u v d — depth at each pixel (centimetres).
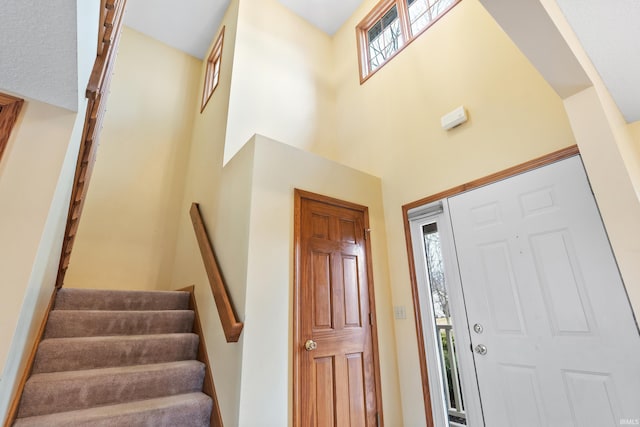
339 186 271
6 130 115
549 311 188
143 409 184
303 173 248
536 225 202
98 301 267
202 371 227
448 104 275
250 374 178
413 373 245
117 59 426
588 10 141
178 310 293
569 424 171
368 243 275
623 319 163
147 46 455
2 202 108
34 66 104
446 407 228
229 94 311
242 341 183
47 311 223
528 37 137
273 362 189
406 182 292
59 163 120
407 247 274
